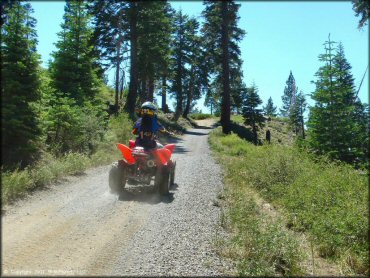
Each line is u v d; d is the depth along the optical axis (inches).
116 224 261.3
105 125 784.3
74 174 438.0
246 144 1013.2
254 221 267.1
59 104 543.5
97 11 1118.4
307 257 253.4
